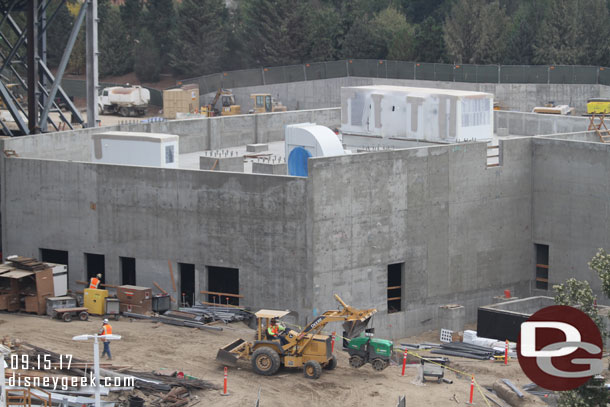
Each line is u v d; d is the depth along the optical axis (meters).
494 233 73.19
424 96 77.94
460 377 58.78
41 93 81.12
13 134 79.81
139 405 49.12
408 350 64.62
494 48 154.50
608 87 125.56
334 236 64.12
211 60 164.88
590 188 72.12
